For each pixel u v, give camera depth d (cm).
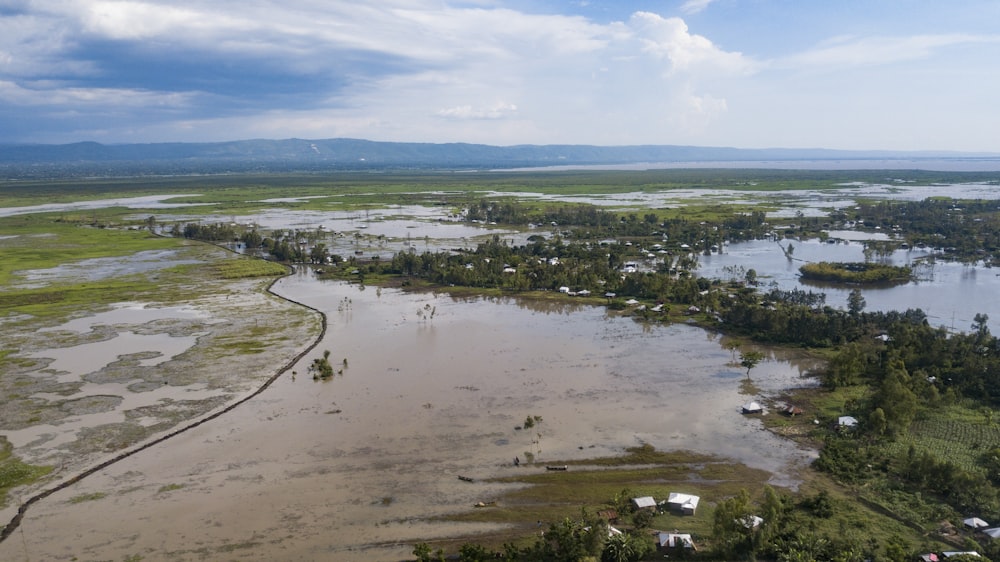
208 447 6975
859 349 9381
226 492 6075
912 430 7300
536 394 8394
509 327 11588
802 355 9969
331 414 7806
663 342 10625
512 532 5456
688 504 5694
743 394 8425
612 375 9094
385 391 8519
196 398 8331
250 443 7062
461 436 7194
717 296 12769
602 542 5072
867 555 5012
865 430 7225
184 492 6084
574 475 6366
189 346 10519
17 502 5938
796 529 5338
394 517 5669
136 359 9844
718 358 9831
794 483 6203
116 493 6072
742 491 5441
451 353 10100
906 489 6047
